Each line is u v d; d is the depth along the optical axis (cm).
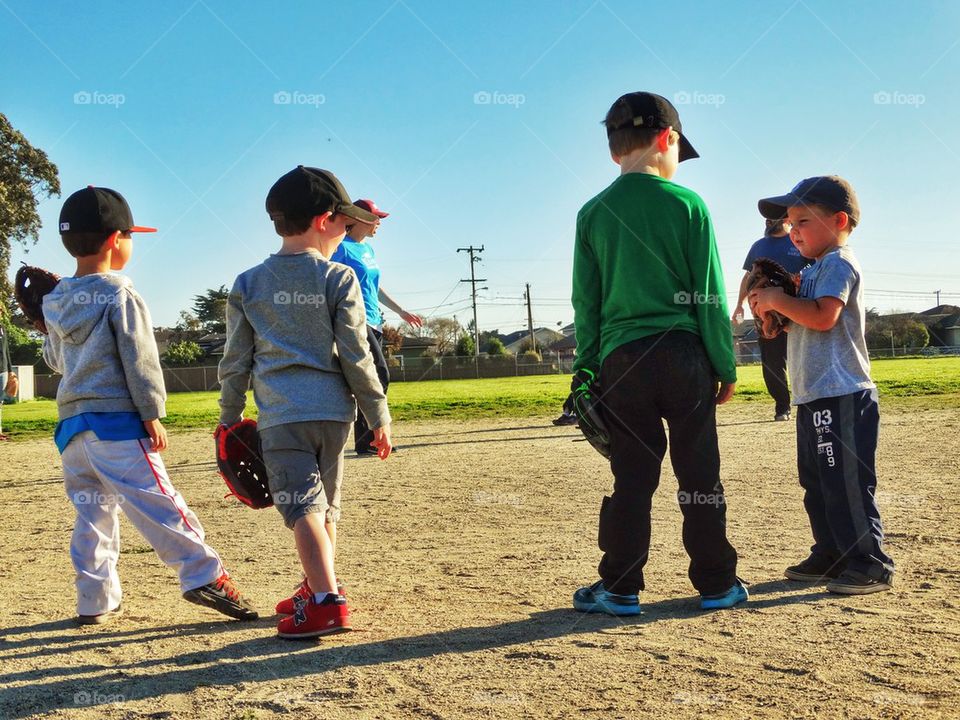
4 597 359
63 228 327
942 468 611
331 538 323
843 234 352
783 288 352
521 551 420
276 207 319
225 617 326
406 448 903
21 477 804
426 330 7531
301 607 292
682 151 354
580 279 336
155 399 320
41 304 341
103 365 319
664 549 413
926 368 2350
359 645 282
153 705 235
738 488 570
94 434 315
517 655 267
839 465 333
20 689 249
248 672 259
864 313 344
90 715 229
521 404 1588
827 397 337
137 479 316
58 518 559
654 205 317
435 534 467
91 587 318
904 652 257
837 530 332
